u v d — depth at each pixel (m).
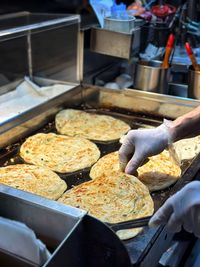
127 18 1.87
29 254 0.79
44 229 0.85
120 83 2.10
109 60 2.27
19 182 1.26
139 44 1.98
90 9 2.48
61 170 1.38
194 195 0.89
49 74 2.06
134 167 1.27
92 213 1.08
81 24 1.99
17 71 1.97
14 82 1.95
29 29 1.69
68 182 1.33
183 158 1.46
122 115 1.86
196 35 2.04
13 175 1.31
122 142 1.44
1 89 1.87
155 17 2.00
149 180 1.29
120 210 1.10
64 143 1.56
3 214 0.90
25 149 1.50
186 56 2.00
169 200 0.93
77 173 1.38
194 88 1.79
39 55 2.03
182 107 1.74
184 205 0.89
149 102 1.81
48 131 1.70
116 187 1.21
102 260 0.80
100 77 2.16
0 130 1.47
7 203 0.88
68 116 1.79
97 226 0.77
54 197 1.20
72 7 2.54
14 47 1.88
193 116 1.37
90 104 1.97
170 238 1.16
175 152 1.37
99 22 1.99
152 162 1.41
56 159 1.44
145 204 1.14
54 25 1.83
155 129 1.34
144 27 1.96
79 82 2.00
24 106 1.77
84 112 1.85
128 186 1.21
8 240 0.81
